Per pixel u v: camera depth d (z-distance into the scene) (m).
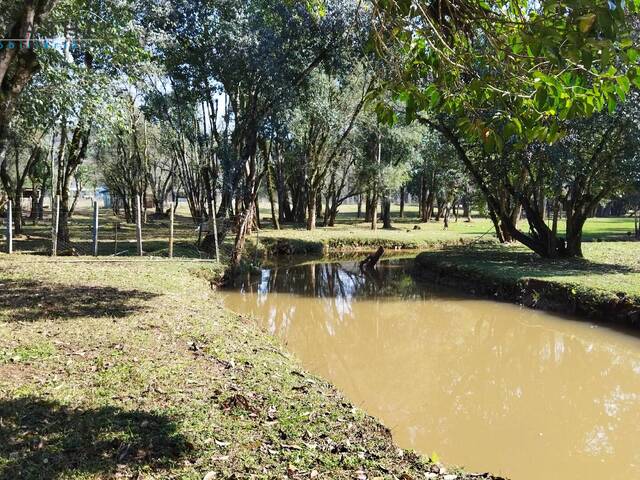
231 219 22.47
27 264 14.19
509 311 13.91
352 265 23.25
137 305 9.85
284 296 16.38
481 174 20.27
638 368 10.05
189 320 9.02
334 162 37.03
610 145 16.80
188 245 21.44
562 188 18.92
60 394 5.19
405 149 35.28
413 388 8.99
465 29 3.58
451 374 9.93
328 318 14.05
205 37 18.14
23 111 10.94
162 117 22.56
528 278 14.65
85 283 11.77
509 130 3.42
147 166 38.78
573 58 2.62
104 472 3.87
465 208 55.28
